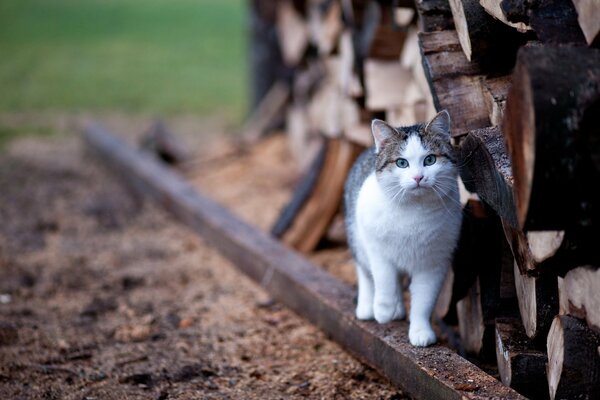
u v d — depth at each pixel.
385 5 5.10
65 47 17.84
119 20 21.55
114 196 7.90
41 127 11.16
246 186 8.08
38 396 3.56
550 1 2.82
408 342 3.48
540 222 2.52
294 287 4.55
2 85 14.03
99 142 9.30
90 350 4.13
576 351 2.78
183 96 13.37
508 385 3.14
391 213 3.36
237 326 4.48
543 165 2.39
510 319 3.41
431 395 3.14
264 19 10.12
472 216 3.49
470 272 3.57
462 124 3.41
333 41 6.55
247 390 3.62
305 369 3.84
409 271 3.54
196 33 19.84
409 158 3.28
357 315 3.84
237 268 5.54
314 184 5.82
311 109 8.20
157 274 5.54
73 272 5.59
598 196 2.46
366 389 3.58
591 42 2.59
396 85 5.20
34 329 4.41
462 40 3.40
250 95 10.53
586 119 2.37
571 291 2.89
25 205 7.53
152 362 3.96
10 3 23.48
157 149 8.96
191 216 6.50
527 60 2.42
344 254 5.77
